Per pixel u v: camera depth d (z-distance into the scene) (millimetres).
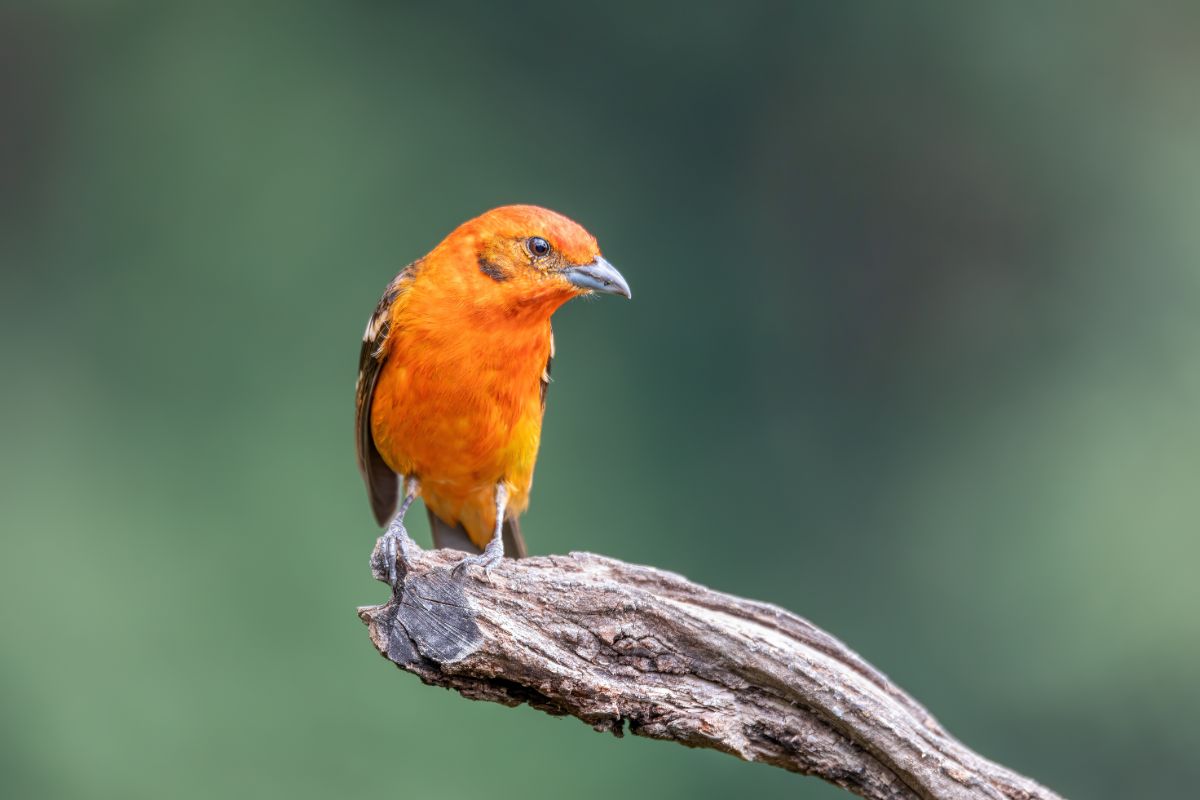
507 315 10859
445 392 10977
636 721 9219
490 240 10844
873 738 9289
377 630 9070
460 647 8914
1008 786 9414
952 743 9461
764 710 9352
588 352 31781
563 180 34375
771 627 9625
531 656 8953
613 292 10859
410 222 31047
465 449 11297
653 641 9172
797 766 9484
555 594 9094
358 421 12086
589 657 9109
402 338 11055
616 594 9117
